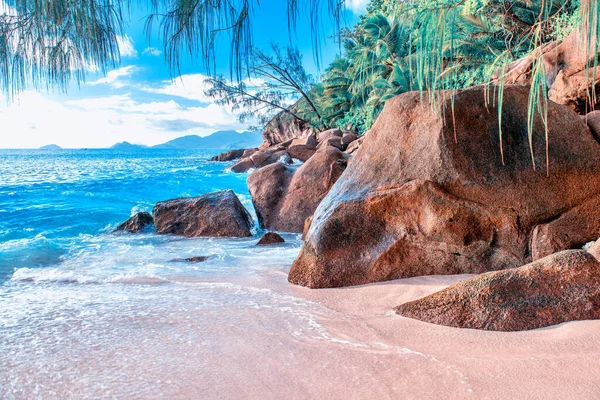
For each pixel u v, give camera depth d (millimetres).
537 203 4148
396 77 22594
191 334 2881
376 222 4297
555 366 2256
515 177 4230
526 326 2785
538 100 2322
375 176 4645
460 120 4496
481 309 2914
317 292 3967
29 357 2523
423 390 2092
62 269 5344
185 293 3996
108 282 4586
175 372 2326
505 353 2459
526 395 2012
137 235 8125
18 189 14148
